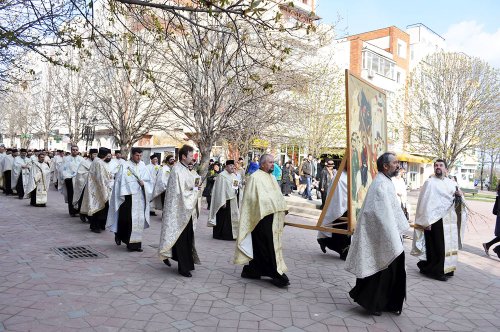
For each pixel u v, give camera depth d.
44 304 4.70
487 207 24.30
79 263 6.52
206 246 8.46
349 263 5.02
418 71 30.52
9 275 5.71
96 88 24.27
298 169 21.97
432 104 26.67
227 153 18.47
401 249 4.62
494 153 30.27
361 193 6.20
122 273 6.10
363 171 6.38
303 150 22.75
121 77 17.97
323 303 5.27
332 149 23.38
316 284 6.12
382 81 35.31
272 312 4.86
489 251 9.77
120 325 4.26
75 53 22.08
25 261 6.46
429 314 5.11
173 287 5.58
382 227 4.71
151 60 14.45
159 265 6.70
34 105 34.34
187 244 6.23
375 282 4.86
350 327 4.53
